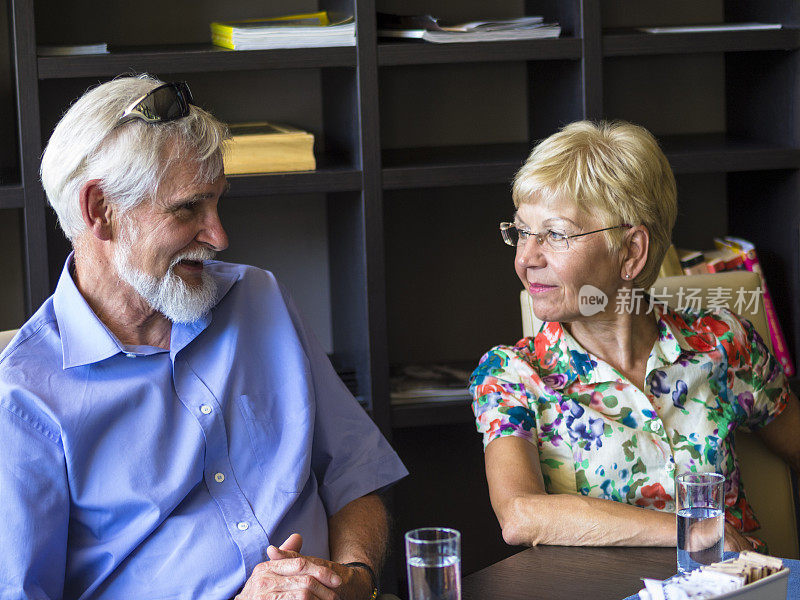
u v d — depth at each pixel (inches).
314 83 98.7
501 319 105.0
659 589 37.7
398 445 105.0
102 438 53.6
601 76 85.7
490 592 46.4
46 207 80.0
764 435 66.9
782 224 94.0
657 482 58.5
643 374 60.6
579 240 57.0
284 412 59.7
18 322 94.9
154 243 53.8
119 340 55.9
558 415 59.1
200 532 54.5
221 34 85.4
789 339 94.4
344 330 95.5
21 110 78.4
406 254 102.6
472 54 84.0
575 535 51.9
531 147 97.6
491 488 56.2
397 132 100.8
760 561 40.0
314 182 83.4
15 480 50.6
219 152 55.7
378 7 97.0
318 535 58.7
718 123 105.3
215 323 59.3
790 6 89.8
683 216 105.5
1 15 90.2
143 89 54.6
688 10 102.6
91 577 53.8
